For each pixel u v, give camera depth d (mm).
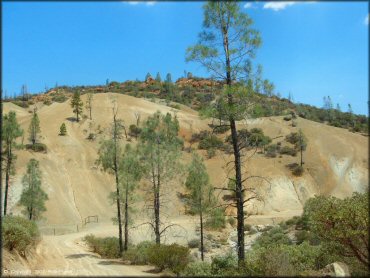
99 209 57969
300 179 72438
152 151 25641
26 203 39156
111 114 96438
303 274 12656
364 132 101188
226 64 15227
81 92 155250
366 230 12844
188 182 29922
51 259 20891
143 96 142375
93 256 25609
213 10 15211
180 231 41500
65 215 52344
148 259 21719
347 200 14242
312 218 15219
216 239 43219
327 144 82438
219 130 17016
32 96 153250
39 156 66375
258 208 62906
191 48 15086
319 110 143125
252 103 14961
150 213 37781
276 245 18578
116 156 28391
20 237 18281
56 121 89188
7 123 34625
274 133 88812
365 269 13453
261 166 74625
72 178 64062
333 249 14852
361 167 75375
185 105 130125
